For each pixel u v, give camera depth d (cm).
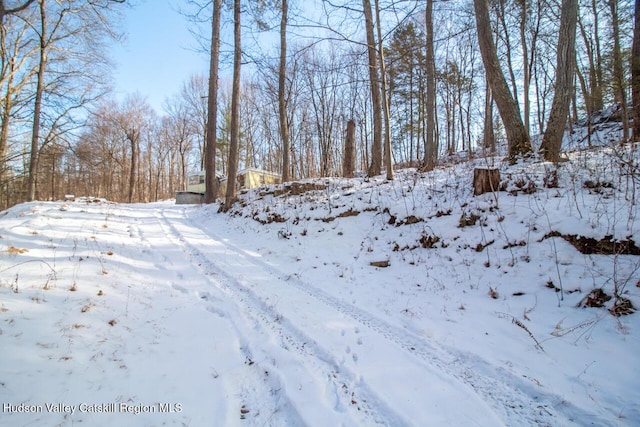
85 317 290
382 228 628
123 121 2898
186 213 1210
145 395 208
